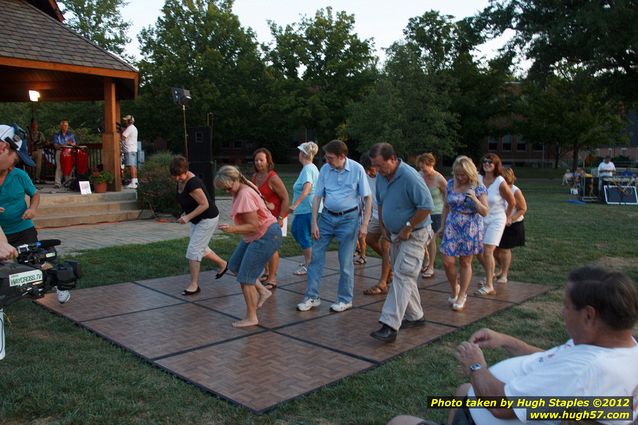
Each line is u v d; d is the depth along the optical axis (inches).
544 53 1022.4
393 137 1221.7
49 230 426.0
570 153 2087.8
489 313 216.4
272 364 159.9
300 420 126.3
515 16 1075.3
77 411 127.2
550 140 1467.8
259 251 191.8
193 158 471.5
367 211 217.6
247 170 920.3
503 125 1558.8
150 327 194.5
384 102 1244.5
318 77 1593.3
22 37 458.0
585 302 71.4
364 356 167.3
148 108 1491.1
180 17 1588.3
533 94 1380.4
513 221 257.0
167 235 406.6
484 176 248.1
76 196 483.8
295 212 276.2
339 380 148.4
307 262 285.9
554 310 222.2
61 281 137.9
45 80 577.0
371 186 251.6
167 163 558.6
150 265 299.3
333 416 128.7
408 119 1270.9
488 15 1100.5
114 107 523.2
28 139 587.8
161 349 171.5
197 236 237.3
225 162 1962.4
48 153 613.6
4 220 206.7
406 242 179.2
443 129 1251.2
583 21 900.6
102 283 259.3
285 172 1604.3
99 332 187.3
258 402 133.6
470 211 218.2
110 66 488.4
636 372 70.8
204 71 1518.2
